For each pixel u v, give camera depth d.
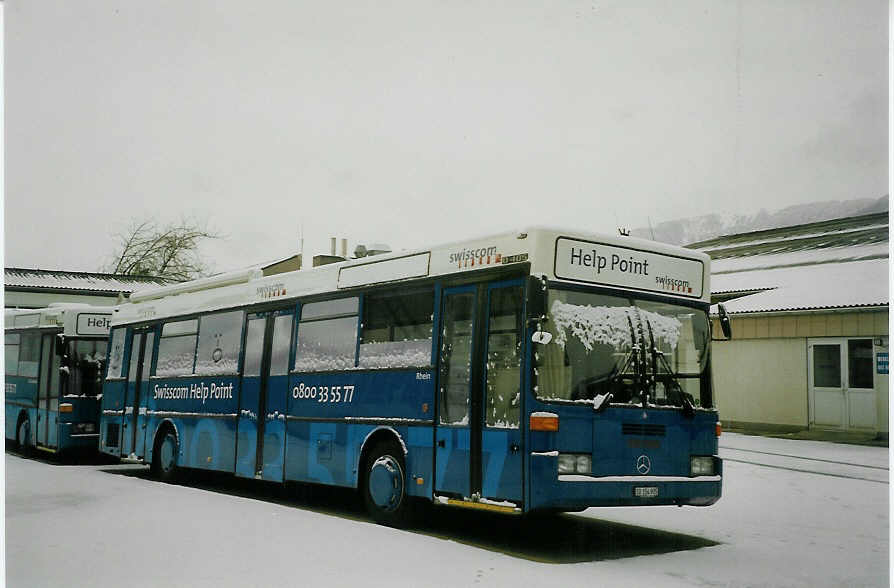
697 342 9.99
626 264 9.63
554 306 9.10
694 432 9.61
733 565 8.78
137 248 57.62
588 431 8.93
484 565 8.45
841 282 26.20
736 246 35.94
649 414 9.32
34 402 21.05
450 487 9.81
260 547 9.22
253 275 14.43
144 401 17.03
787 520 12.02
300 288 13.13
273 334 13.56
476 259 9.95
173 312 16.56
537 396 8.83
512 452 8.98
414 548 9.25
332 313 12.34
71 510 11.90
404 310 11.00
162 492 14.20
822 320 24.69
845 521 11.94
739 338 26.52
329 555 8.80
